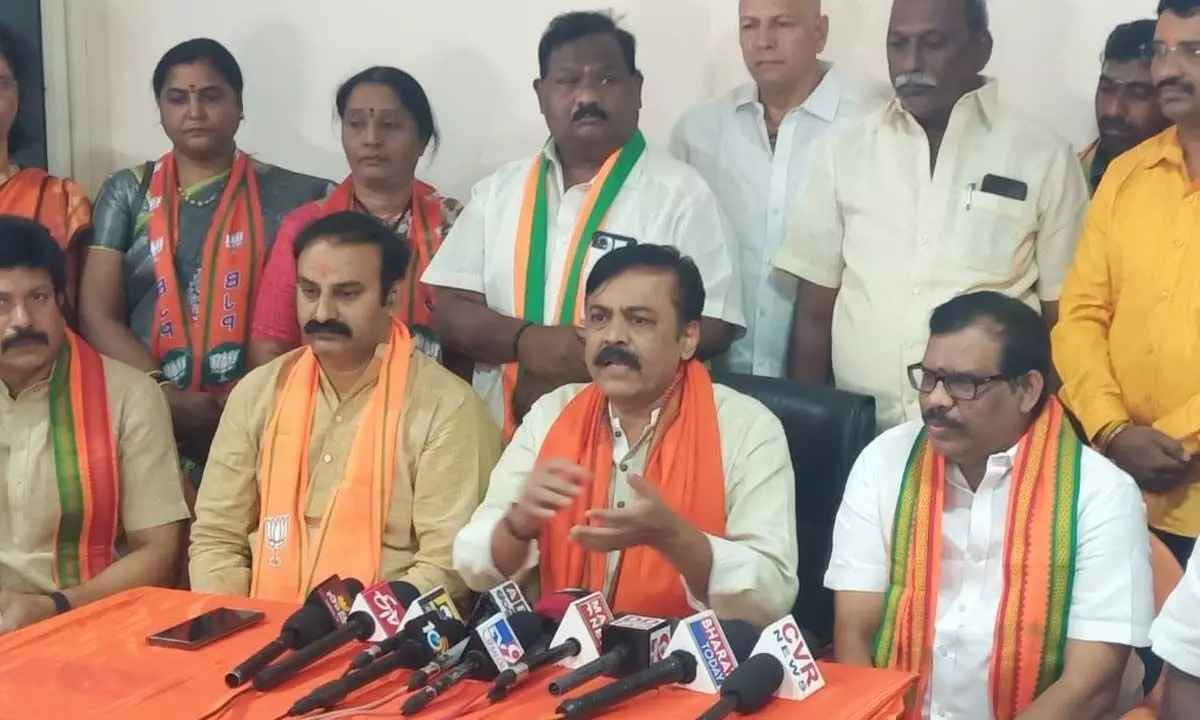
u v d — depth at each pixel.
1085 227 2.81
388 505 2.62
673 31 3.59
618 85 3.08
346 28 3.98
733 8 3.50
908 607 2.19
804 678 1.69
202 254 3.58
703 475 2.36
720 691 1.64
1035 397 2.14
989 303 2.13
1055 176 2.91
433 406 2.65
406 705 1.62
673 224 3.05
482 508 2.49
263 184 3.67
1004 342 2.09
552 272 3.11
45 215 3.62
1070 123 3.20
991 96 2.94
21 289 2.62
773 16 3.15
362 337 2.63
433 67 3.90
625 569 2.31
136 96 4.26
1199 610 1.81
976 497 2.18
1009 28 3.24
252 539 2.71
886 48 3.14
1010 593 2.11
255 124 4.13
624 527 2.05
